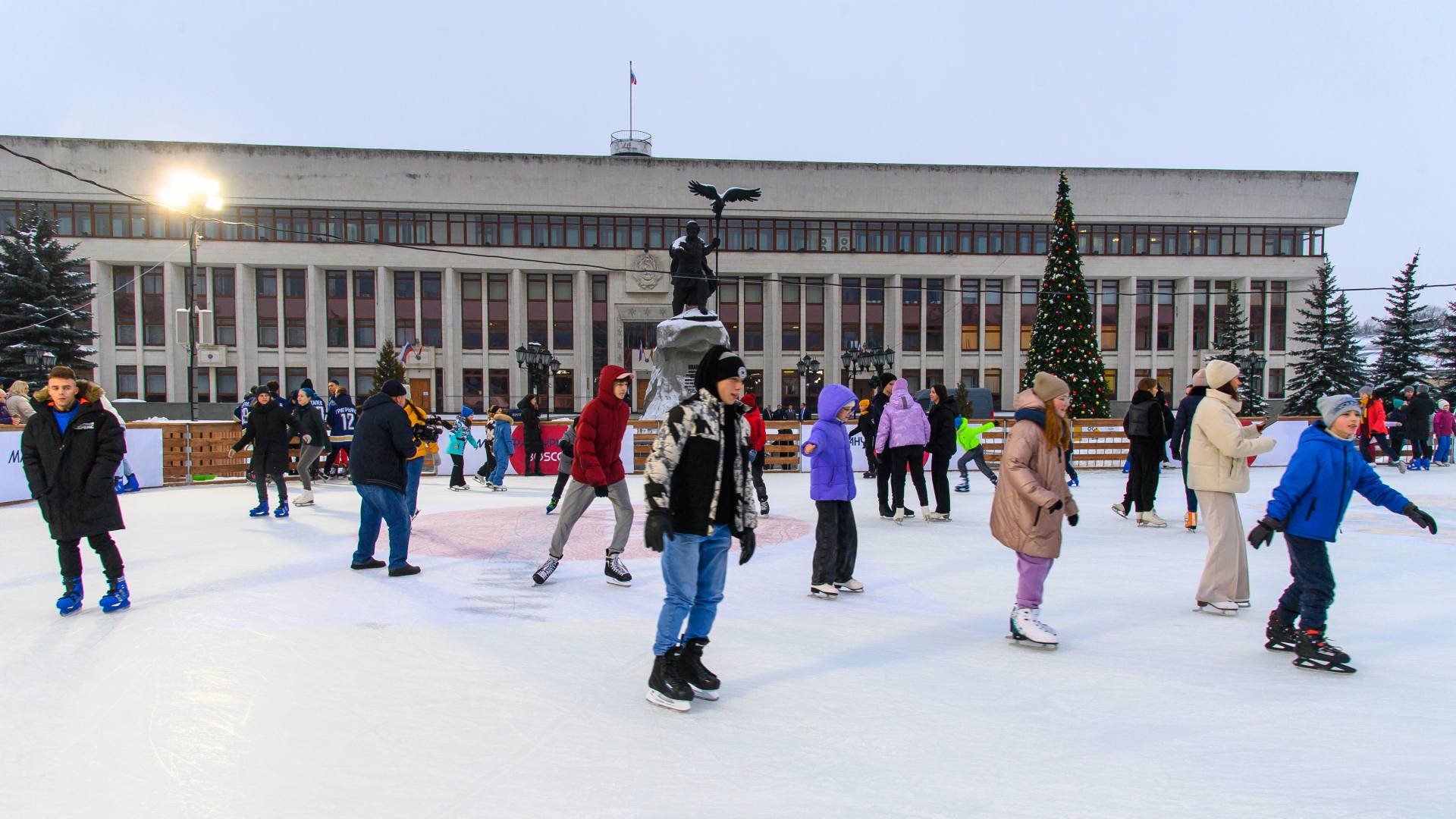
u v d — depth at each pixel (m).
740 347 48.81
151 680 3.97
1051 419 4.57
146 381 44.38
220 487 14.29
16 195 42.88
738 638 4.78
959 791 2.85
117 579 5.32
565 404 47.50
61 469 5.07
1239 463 5.29
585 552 7.59
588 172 46.69
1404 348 39.72
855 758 3.12
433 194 45.59
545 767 3.03
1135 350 50.38
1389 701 3.76
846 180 48.38
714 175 47.59
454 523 9.45
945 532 8.85
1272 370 50.94
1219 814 2.69
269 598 5.70
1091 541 8.23
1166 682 4.02
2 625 4.95
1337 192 49.69
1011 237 50.06
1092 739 3.31
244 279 44.69
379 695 3.79
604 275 47.97
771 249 48.78
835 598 5.76
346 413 15.39
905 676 4.10
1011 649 4.57
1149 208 49.31
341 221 45.88
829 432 5.74
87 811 2.70
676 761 3.10
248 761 3.08
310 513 10.44
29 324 32.19
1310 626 4.23
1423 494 12.52
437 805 2.73
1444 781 2.94
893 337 49.28
